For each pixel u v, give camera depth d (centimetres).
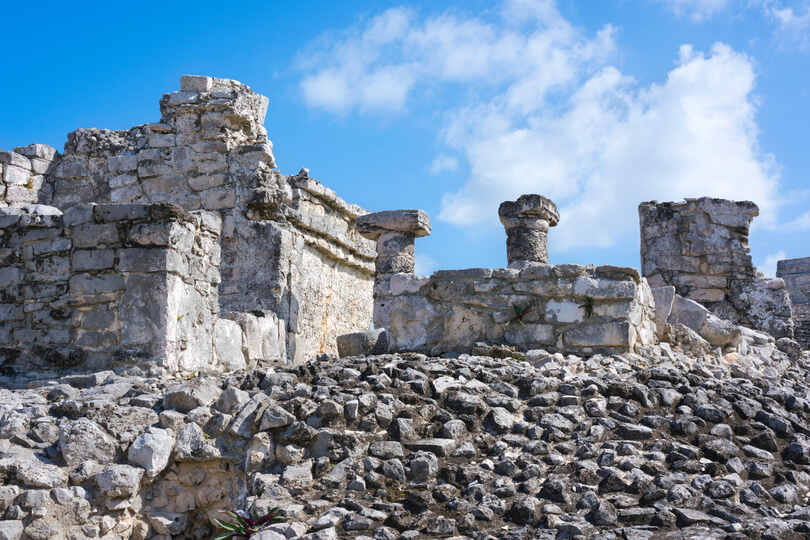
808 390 902
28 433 618
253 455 612
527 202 1120
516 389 736
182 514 620
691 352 1022
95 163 1488
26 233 867
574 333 888
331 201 1559
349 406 655
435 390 707
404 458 607
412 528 524
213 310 909
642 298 938
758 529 503
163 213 821
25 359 836
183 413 658
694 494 556
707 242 1539
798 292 2183
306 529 524
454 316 934
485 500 549
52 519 559
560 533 511
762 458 634
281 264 1316
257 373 739
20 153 1492
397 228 1055
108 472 584
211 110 1434
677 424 673
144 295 812
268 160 1423
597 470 591
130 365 795
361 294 1762
